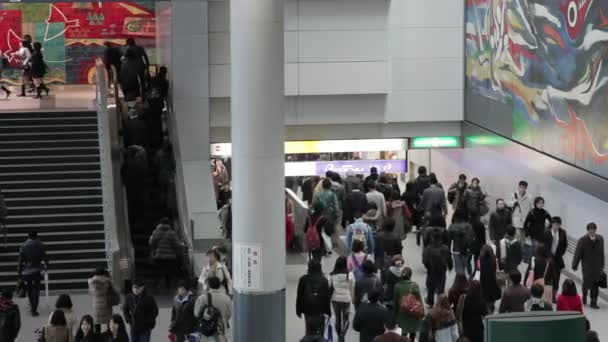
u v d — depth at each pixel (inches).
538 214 845.8
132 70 1131.9
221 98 1170.0
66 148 1064.2
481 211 939.3
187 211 922.1
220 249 856.3
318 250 885.2
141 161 986.1
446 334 593.3
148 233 964.6
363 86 1191.6
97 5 1477.6
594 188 837.8
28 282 815.1
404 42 1191.6
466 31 1190.3
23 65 1289.4
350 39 1185.4
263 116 618.5
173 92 1141.7
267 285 633.6
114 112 1058.1
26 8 1465.3
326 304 663.8
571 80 880.9
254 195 625.3
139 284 688.4
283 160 631.8
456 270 829.2
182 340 667.4
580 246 800.3
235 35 617.9
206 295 650.2
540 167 962.1
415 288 664.4
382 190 1032.2
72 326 657.6
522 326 296.2
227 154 1185.4
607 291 853.2
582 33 855.7
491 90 1099.3
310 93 1185.4
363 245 748.6
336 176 1058.1
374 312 615.5
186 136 1144.2
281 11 616.1
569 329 298.0
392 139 1225.4
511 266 776.9
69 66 1478.8
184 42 1138.0
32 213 978.1
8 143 1069.8
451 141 1229.1
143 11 1485.0
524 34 989.8
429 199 989.8
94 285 732.7
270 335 636.7
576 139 874.8
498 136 1080.2
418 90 1200.8
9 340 674.2
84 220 976.9
